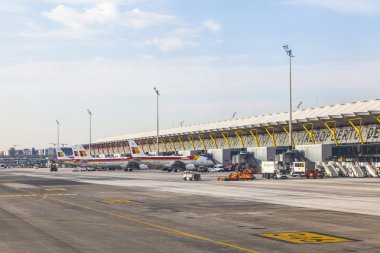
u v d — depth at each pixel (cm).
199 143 18425
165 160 14362
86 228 2545
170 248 1952
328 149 11025
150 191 5634
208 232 2391
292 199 4394
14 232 2412
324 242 2097
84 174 12488
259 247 1975
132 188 6241
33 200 4431
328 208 3584
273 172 8981
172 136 18075
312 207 3662
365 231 2428
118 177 10156
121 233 2364
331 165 10012
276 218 2975
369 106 11912
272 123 12900
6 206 3844
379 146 11150
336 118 11131
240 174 8669
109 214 3216
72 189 6116
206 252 1866
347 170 9981
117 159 15738
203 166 13988
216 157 15488
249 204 3922
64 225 2670
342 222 2780
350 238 2208
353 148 11831
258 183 7319
